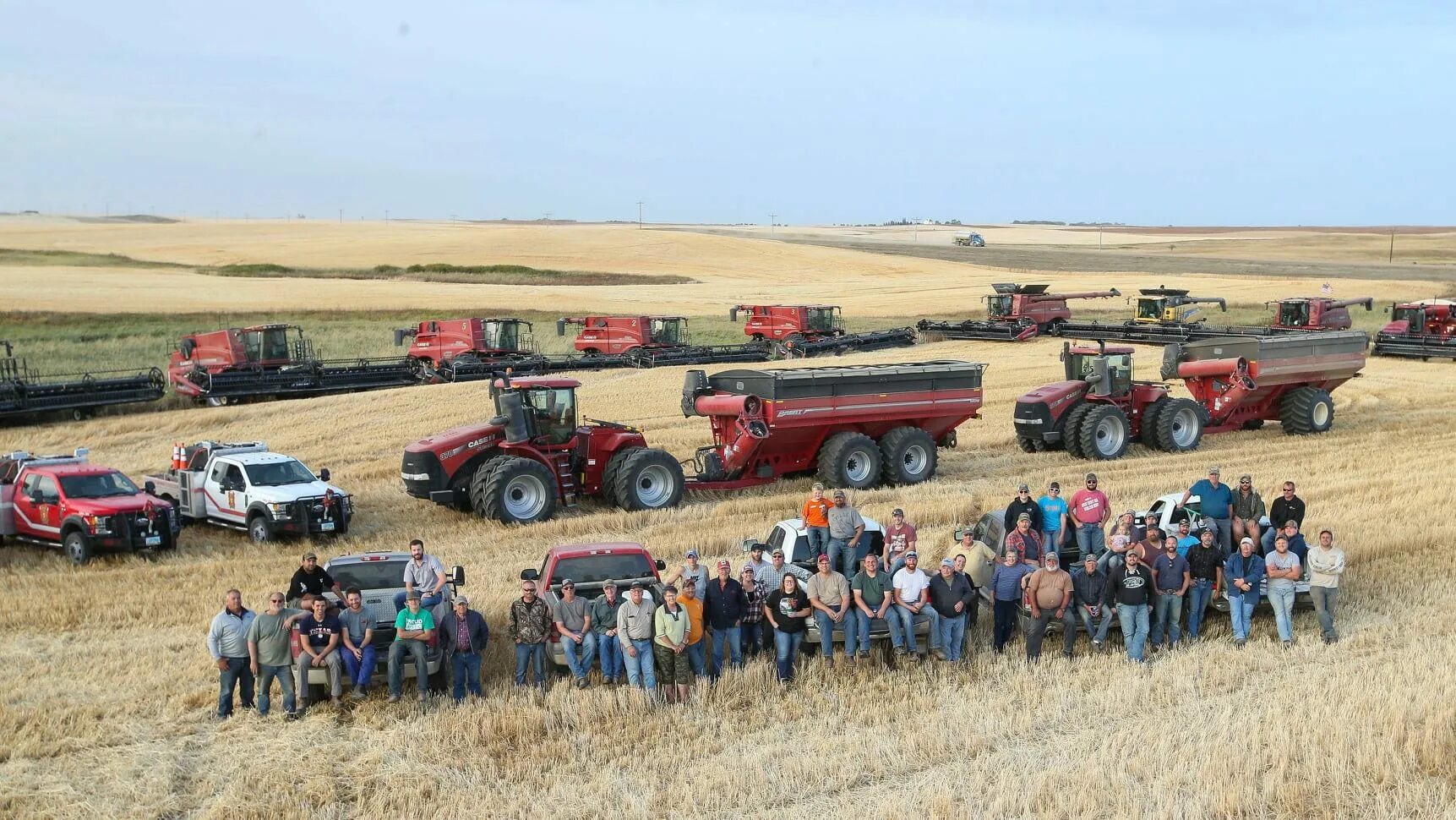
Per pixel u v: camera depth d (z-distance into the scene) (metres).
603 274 96.06
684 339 50.66
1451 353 45.72
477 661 13.08
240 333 39.84
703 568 13.87
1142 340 52.97
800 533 15.95
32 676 13.80
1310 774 10.41
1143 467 25.25
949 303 73.19
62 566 19.48
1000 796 10.25
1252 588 14.38
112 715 12.74
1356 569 17.00
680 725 12.36
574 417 22.62
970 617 15.12
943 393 24.66
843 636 14.37
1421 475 23.45
